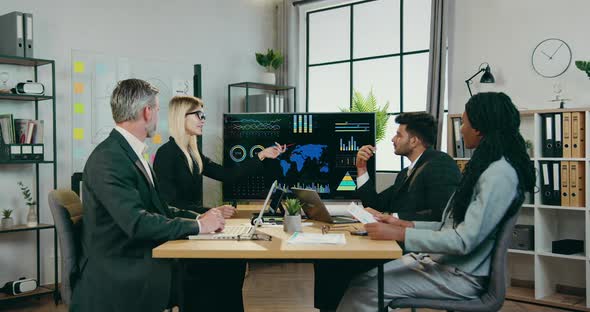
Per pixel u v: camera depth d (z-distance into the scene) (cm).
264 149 431
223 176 399
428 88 551
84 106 532
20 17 456
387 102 616
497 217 227
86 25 536
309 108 704
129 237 238
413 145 330
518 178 232
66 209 250
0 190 478
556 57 480
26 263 496
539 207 448
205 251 218
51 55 511
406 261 260
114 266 238
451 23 541
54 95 465
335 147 429
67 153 521
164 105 591
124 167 240
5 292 459
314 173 430
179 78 604
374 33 643
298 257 217
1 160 443
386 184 622
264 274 554
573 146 434
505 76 509
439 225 272
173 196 365
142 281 237
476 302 236
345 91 671
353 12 660
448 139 504
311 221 310
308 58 704
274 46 706
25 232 495
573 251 443
